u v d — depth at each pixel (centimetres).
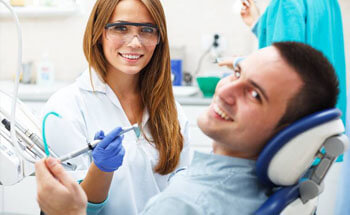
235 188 88
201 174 90
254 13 201
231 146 88
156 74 147
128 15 134
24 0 307
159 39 142
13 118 104
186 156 156
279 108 82
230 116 85
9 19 332
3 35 335
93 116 144
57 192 86
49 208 89
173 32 329
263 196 90
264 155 82
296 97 81
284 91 81
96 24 138
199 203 85
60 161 104
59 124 138
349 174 157
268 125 83
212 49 322
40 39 336
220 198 87
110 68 146
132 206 141
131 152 143
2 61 338
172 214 84
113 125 146
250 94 83
